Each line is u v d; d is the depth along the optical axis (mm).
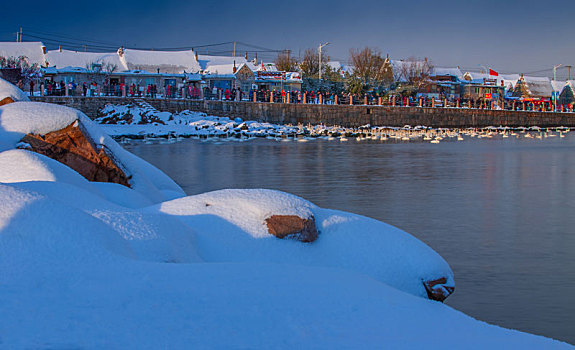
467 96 109938
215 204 7168
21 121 9938
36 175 7852
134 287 4344
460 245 12141
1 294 4070
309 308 4211
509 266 10453
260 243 6621
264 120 62781
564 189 21203
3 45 74312
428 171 27203
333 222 7082
